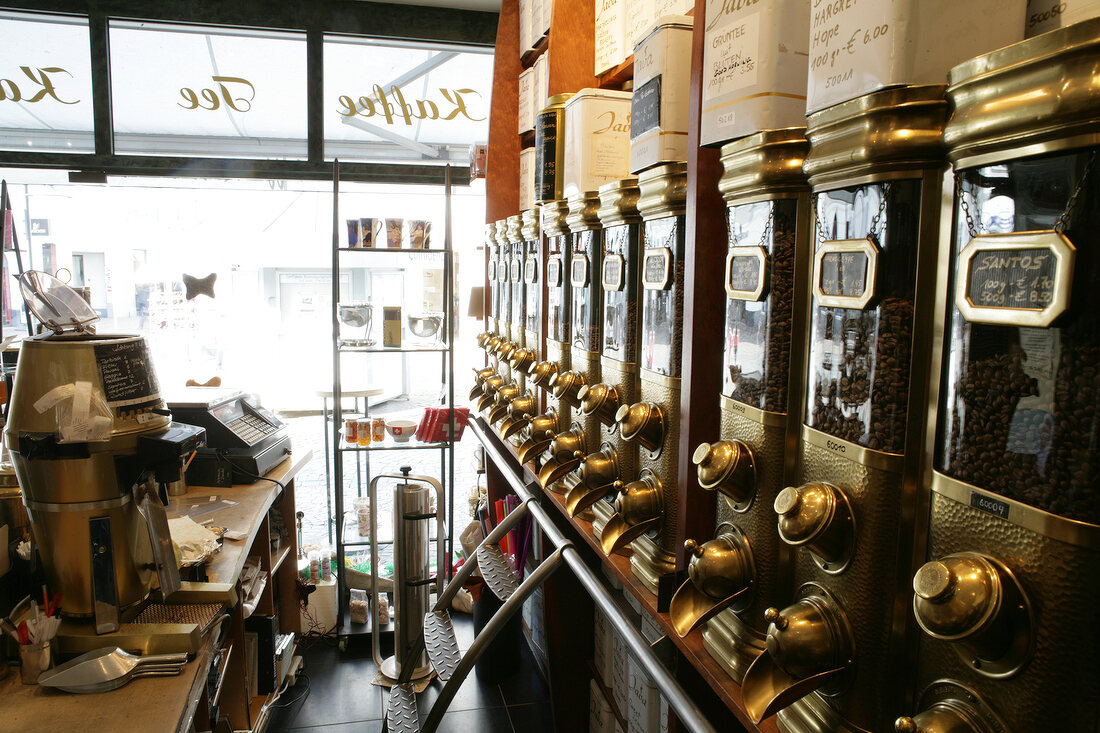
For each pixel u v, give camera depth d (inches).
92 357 53.9
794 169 33.3
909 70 26.2
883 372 28.2
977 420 23.8
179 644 54.1
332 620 128.6
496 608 110.8
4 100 127.5
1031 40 20.8
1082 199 19.7
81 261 150.9
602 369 59.7
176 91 133.7
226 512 89.0
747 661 36.5
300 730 101.3
